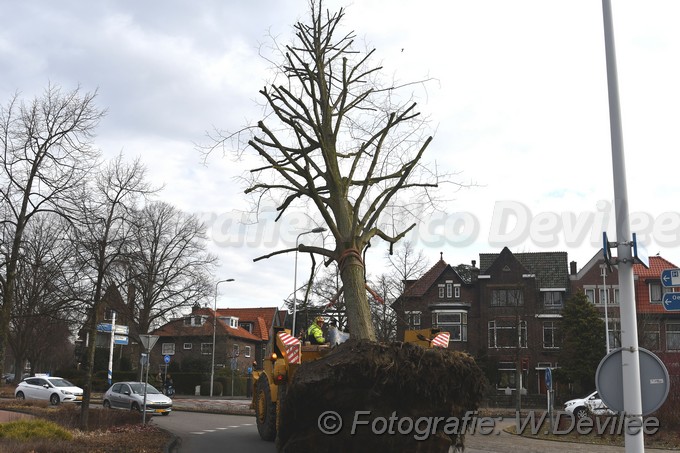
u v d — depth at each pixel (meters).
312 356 12.62
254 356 74.44
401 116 12.43
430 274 58.06
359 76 12.74
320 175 11.82
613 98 8.59
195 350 65.38
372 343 8.70
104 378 53.25
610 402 7.48
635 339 7.55
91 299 20.05
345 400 8.60
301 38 12.66
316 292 30.89
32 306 28.55
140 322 44.81
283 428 9.21
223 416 27.39
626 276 7.89
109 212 19.58
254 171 12.61
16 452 11.91
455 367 8.65
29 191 20.84
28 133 20.69
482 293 52.66
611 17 8.84
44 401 31.27
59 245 23.89
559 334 47.44
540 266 54.44
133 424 20.53
